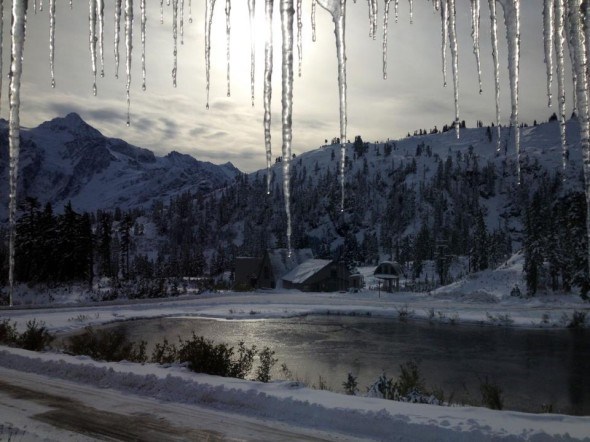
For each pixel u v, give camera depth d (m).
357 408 7.96
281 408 8.38
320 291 76.88
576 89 3.27
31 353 13.95
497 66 4.02
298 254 91.19
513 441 6.42
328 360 21.25
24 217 65.19
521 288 55.19
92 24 4.61
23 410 8.68
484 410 7.93
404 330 31.38
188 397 9.39
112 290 55.97
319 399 8.71
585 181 3.26
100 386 10.54
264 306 44.19
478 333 30.09
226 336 28.03
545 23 3.57
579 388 16.69
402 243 187.25
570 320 33.75
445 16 4.32
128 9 4.59
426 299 55.28
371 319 37.28
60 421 8.02
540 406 14.46
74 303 43.81
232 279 109.88
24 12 4.33
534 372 19.27
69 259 64.94
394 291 75.50
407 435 7.01
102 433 7.39
